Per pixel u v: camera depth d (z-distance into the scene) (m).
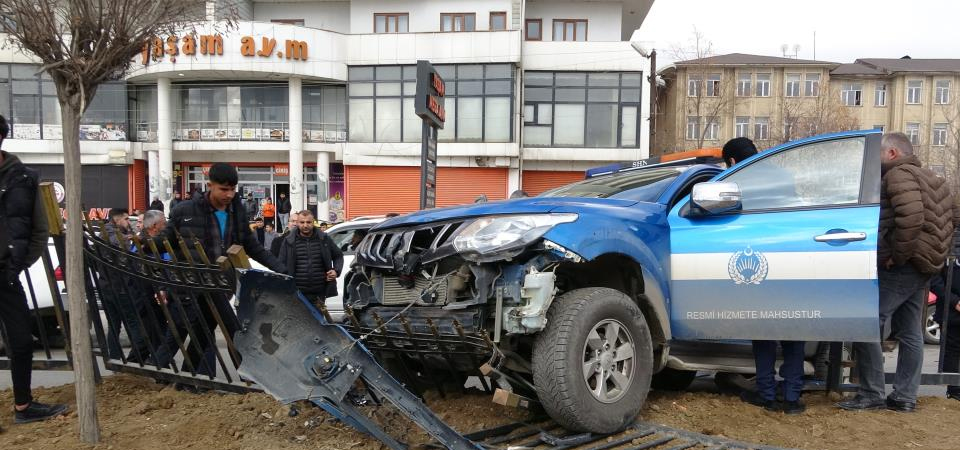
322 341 3.27
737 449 3.39
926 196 3.90
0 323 3.91
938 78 44.34
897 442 3.53
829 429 3.75
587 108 25.20
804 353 4.40
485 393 4.48
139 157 25.80
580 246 3.35
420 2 26.11
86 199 25.69
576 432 3.46
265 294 3.27
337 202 25.58
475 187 24.98
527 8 26.70
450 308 3.42
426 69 9.01
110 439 3.47
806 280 3.73
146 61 3.53
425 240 3.78
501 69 24.16
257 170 26.47
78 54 3.13
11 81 24.94
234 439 3.50
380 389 3.19
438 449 3.29
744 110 40.78
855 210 3.76
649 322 3.91
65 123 3.21
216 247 4.74
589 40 26.66
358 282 4.04
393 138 24.89
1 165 3.74
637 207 4.00
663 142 40.44
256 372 3.20
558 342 3.29
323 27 26.86
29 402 3.91
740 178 4.14
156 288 4.22
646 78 24.95
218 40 23.55
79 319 3.34
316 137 25.70
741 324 3.85
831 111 36.69
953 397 4.81
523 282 3.26
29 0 3.02
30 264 3.93
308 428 3.66
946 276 4.61
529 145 25.39
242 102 25.59
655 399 4.37
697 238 3.96
